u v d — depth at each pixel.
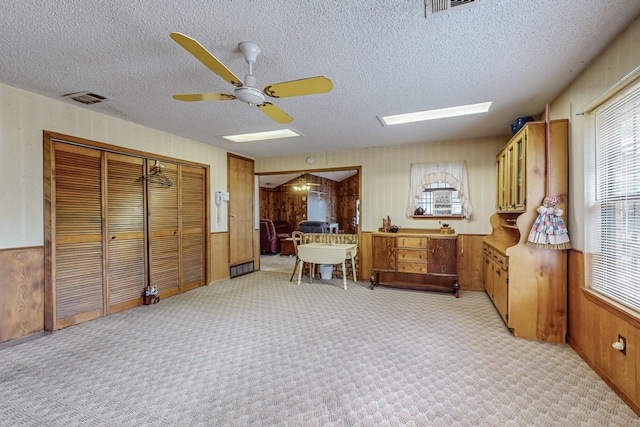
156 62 2.25
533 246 2.74
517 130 3.50
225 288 4.74
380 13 1.68
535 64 2.28
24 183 2.80
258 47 2.03
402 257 4.51
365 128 4.01
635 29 1.75
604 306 2.09
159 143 4.11
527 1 1.58
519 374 2.20
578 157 2.48
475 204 4.59
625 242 1.92
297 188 9.98
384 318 3.38
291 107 3.20
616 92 1.90
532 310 2.79
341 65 2.30
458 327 3.11
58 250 3.05
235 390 2.02
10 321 2.71
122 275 3.65
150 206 3.99
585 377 2.15
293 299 4.14
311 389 2.03
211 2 1.58
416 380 2.13
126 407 1.84
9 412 1.80
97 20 1.74
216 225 5.15
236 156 5.64
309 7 1.62
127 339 2.84
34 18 1.71
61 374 2.22
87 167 3.30
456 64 2.28
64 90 2.77
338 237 5.52
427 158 4.86
